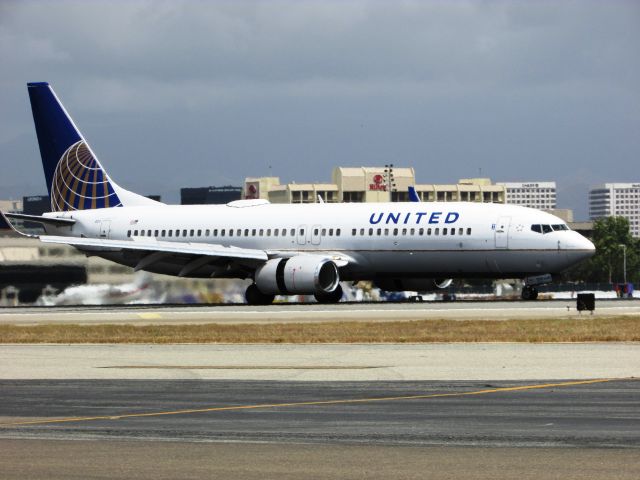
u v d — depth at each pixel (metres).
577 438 69.38
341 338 143.00
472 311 192.88
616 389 92.06
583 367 108.44
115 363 118.88
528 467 60.06
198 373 108.44
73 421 78.44
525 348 128.12
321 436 71.31
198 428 75.00
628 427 73.38
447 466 60.62
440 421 76.88
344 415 80.19
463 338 140.00
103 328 165.25
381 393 92.00
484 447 66.56
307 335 148.00
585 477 57.16
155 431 73.81
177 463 62.06
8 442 69.56
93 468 60.66
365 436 71.12
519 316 178.12
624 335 139.50
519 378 100.50
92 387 98.00
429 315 184.00
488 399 87.31
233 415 80.75
